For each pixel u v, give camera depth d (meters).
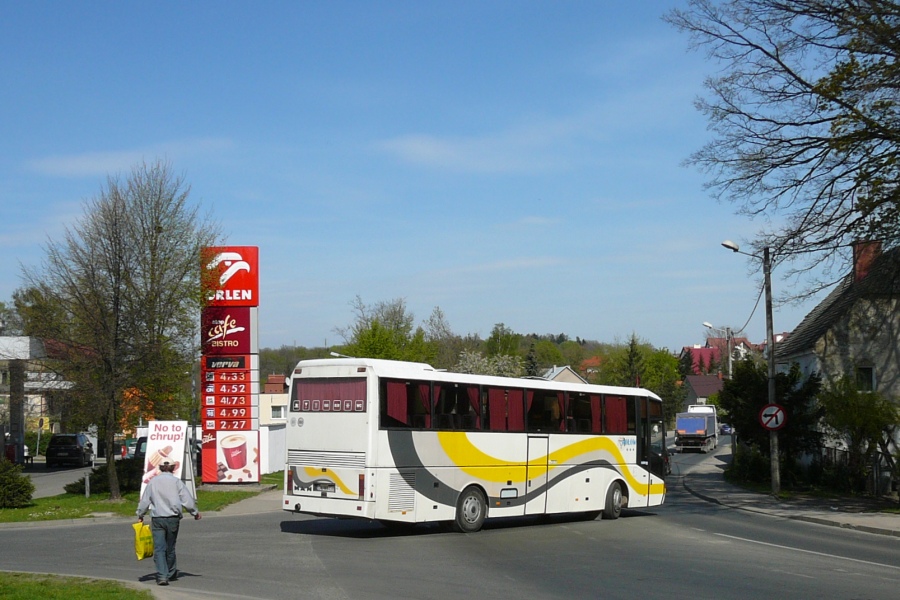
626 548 16.22
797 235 24.66
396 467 17.08
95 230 25.77
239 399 31.48
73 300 25.23
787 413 33.31
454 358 78.31
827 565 14.12
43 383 26.62
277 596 10.65
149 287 26.62
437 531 18.91
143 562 13.78
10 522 20.39
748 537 18.42
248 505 25.27
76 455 50.62
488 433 19.02
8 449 46.78
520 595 11.06
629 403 23.08
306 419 17.58
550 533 18.91
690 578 12.59
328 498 17.08
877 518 22.36
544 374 106.31
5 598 9.52
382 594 10.95
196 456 34.72
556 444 20.66
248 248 31.55
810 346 38.25
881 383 37.41
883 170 22.92
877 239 23.84
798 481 34.16
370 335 53.09
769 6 22.41
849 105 22.48
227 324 31.56
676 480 39.34
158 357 25.97
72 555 14.63
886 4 20.80
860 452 30.44
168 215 27.52
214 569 12.98
